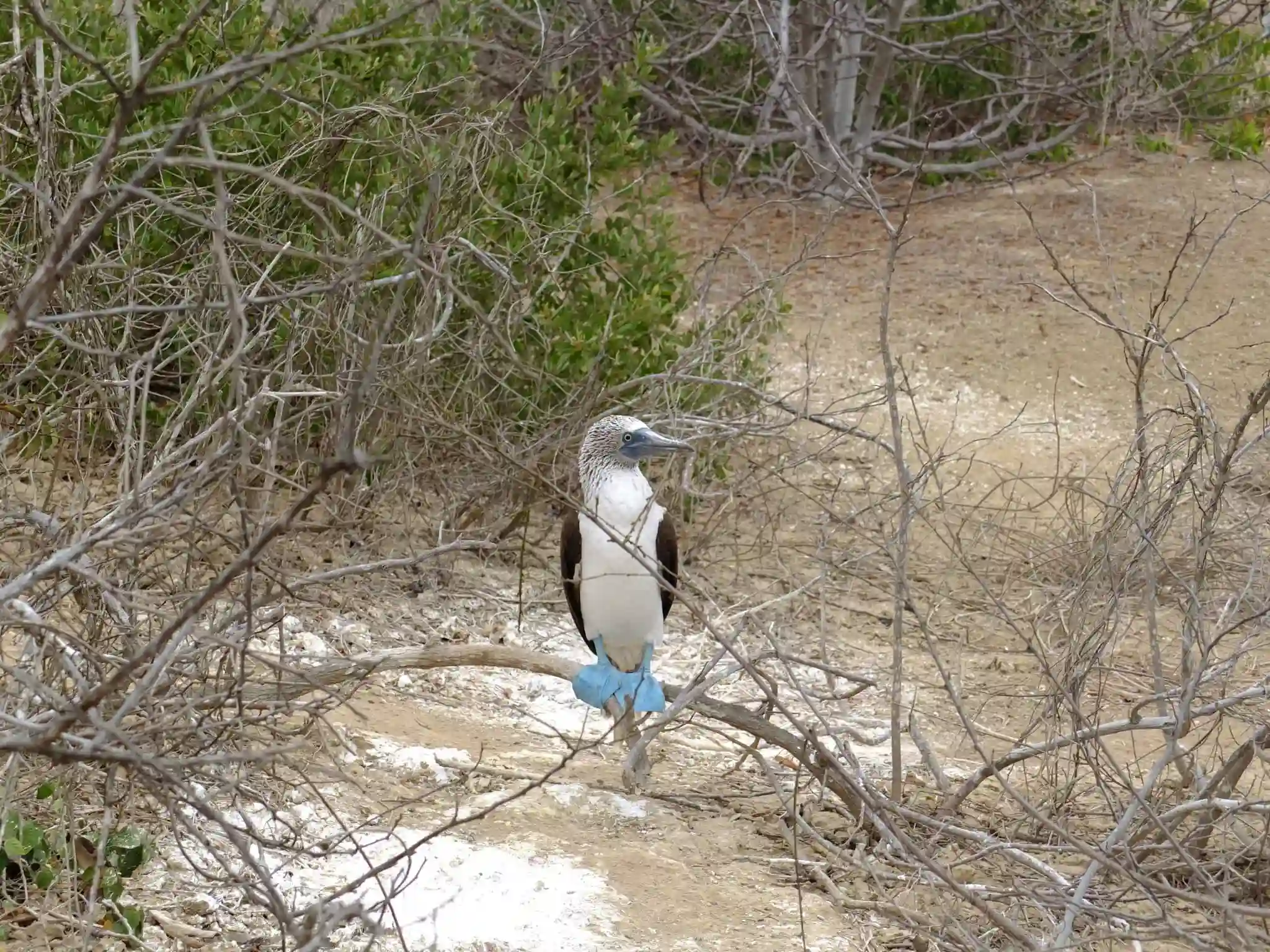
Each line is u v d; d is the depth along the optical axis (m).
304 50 2.52
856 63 12.98
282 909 2.85
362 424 6.01
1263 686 4.43
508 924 4.12
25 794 4.09
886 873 4.51
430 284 5.13
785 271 7.53
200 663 4.44
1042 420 9.70
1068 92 13.01
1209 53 14.41
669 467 7.24
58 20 6.54
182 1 6.82
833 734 4.92
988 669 6.68
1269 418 5.10
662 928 4.20
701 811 5.10
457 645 4.90
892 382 4.85
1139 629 6.70
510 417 7.25
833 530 7.53
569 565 5.45
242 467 3.50
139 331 5.65
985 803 5.29
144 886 4.02
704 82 14.23
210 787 4.11
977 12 13.88
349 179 6.62
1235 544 6.46
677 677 6.28
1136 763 5.56
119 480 4.11
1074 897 3.90
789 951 4.14
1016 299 11.26
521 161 6.70
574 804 4.94
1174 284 11.34
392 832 3.87
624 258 8.05
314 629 6.02
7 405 4.64
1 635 4.00
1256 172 13.66
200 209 5.50
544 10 11.06
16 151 4.98
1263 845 4.18
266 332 4.47
